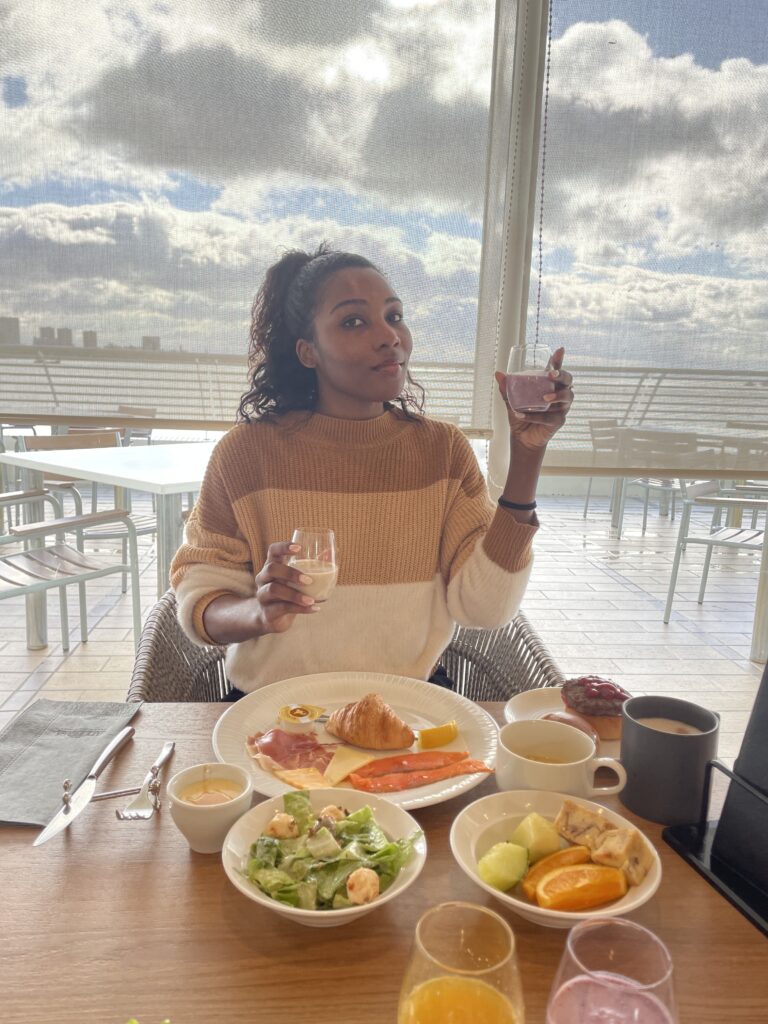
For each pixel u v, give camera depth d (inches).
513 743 34.7
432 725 41.4
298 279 54.4
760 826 28.3
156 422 76.5
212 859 29.7
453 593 55.1
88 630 125.3
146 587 149.0
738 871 29.1
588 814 28.7
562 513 229.3
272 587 42.8
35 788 33.5
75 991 23.3
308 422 56.0
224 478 55.0
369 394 53.7
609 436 80.4
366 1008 23.1
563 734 34.5
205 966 24.5
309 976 24.2
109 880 28.3
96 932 25.7
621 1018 16.6
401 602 55.2
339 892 25.7
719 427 80.0
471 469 58.1
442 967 17.6
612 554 183.3
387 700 43.9
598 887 25.9
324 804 31.1
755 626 119.3
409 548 55.1
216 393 76.3
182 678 55.3
